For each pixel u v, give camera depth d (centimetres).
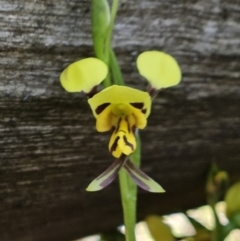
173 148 13
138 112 9
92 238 16
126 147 9
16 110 11
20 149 11
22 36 10
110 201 13
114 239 14
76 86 9
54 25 10
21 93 11
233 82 13
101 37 10
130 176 9
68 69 9
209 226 15
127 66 11
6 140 11
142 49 11
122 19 11
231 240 18
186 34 12
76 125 12
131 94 9
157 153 13
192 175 14
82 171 12
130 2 11
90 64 9
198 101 12
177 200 14
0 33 10
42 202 12
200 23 12
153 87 9
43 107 11
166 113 12
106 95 9
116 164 9
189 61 12
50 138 12
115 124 9
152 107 12
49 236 13
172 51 12
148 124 12
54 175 12
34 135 11
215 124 13
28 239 13
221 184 13
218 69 12
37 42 10
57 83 11
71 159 12
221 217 15
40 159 12
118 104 9
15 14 10
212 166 14
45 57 11
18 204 12
